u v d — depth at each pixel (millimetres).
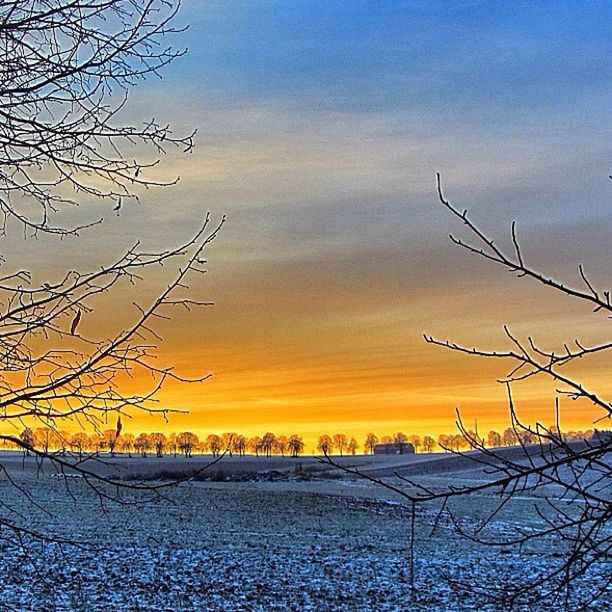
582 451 3156
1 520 4086
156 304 3848
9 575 19844
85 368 3695
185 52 4414
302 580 23500
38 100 4215
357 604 20438
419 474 65438
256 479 67688
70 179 4426
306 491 55312
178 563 25250
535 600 3762
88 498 36188
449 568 25250
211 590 21516
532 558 25906
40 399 3668
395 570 25203
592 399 3164
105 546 26875
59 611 17250
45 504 33125
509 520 35906
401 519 39156
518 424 3240
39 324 3828
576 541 3387
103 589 20094
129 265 3881
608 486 3236
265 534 34094
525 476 3178
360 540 32531
